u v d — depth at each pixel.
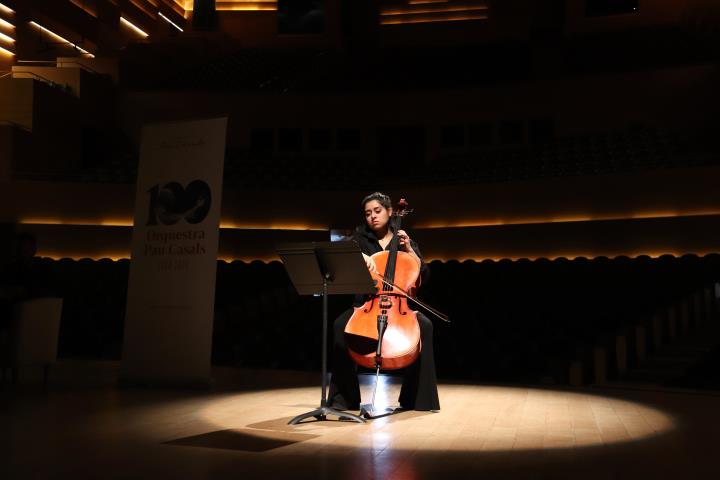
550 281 7.97
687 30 13.20
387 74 13.76
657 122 10.08
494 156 10.73
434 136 11.32
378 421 3.22
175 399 4.00
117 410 3.56
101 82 10.94
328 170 10.92
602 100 10.42
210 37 14.83
